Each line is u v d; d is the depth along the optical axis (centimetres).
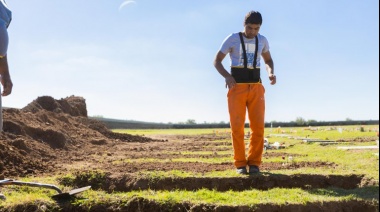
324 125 3862
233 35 643
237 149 648
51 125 1308
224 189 601
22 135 1018
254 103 647
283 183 614
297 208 495
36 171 680
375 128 2598
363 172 641
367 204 521
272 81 657
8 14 491
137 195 521
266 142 1098
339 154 892
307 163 767
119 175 632
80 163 798
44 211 478
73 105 2147
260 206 489
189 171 672
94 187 619
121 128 3975
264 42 658
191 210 486
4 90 496
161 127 4325
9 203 480
